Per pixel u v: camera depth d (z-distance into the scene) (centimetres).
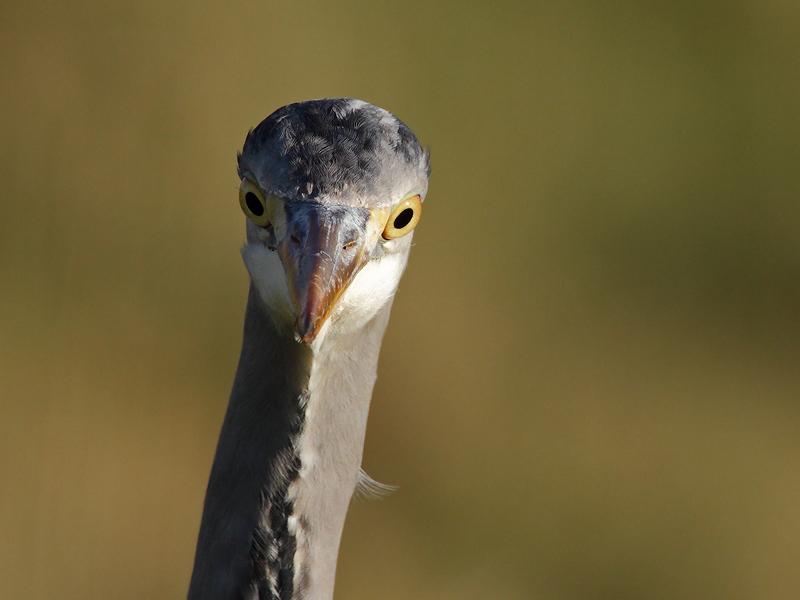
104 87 1199
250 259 518
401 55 1313
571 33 1413
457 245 1248
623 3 1448
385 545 1073
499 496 1109
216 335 1126
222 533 531
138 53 1211
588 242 1306
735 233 1362
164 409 1087
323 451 530
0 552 1002
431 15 1345
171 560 1030
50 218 1148
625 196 1345
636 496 1136
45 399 1072
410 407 1128
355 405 535
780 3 1529
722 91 1438
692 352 1263
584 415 1174
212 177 1180
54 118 1179
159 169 1170
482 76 1357
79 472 1039
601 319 1253
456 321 1180
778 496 1154
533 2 1412
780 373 1260
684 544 1123
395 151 511
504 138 1338
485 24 1377
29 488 1027
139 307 1130
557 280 1263
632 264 1308
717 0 1467
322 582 540
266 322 519
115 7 1215
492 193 1299
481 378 1155
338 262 488
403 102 1306
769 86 1443
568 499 1121
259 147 509
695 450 1179
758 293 1322
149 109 1195
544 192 1320
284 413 522
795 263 1348
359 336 527
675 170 1382
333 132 511
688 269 1320
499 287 1227
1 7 1190
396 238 516
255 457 527
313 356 514
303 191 498
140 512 1035
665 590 1109
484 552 1091
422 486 1101
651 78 1429
